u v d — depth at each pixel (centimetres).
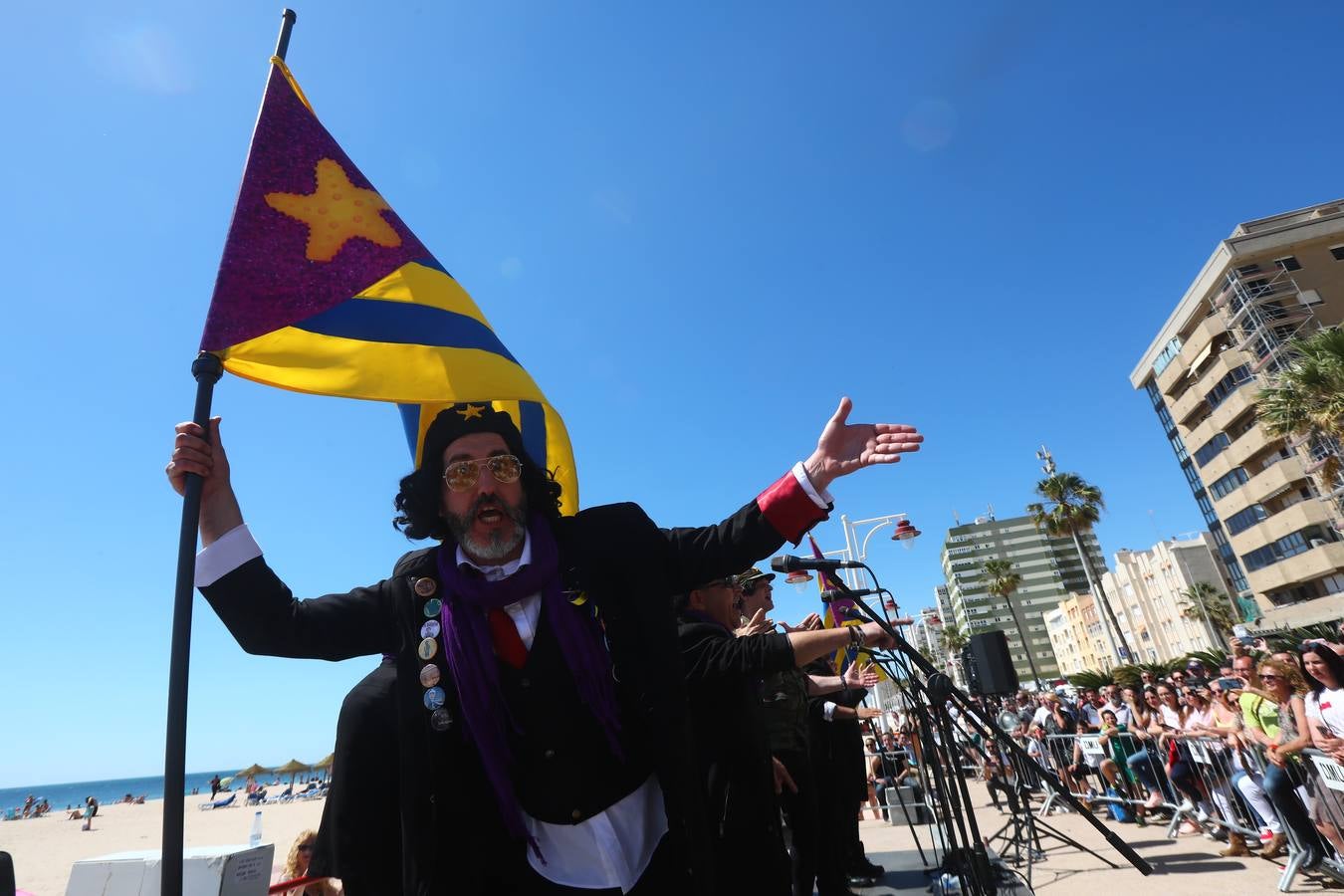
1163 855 604
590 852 156
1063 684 2795
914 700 363
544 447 249
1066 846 666
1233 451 4438
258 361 188
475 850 152
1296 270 4169
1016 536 13550
